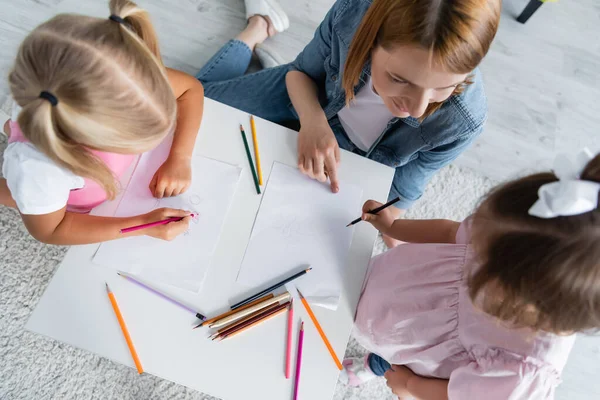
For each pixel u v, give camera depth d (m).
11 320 1.17
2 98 1.30
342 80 0.85
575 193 0.45
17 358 1.16
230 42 1.35
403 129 0.97
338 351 0.74
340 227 0.81
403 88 0.69
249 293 0.75
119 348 0.70
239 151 0.83
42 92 0.52
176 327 0.72
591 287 0.49
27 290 1.19
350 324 0.75
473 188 1.44
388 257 0.88
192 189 0.79
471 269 0.69
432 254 0.80
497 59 1.60
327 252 0.79
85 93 0.53
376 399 1.26
